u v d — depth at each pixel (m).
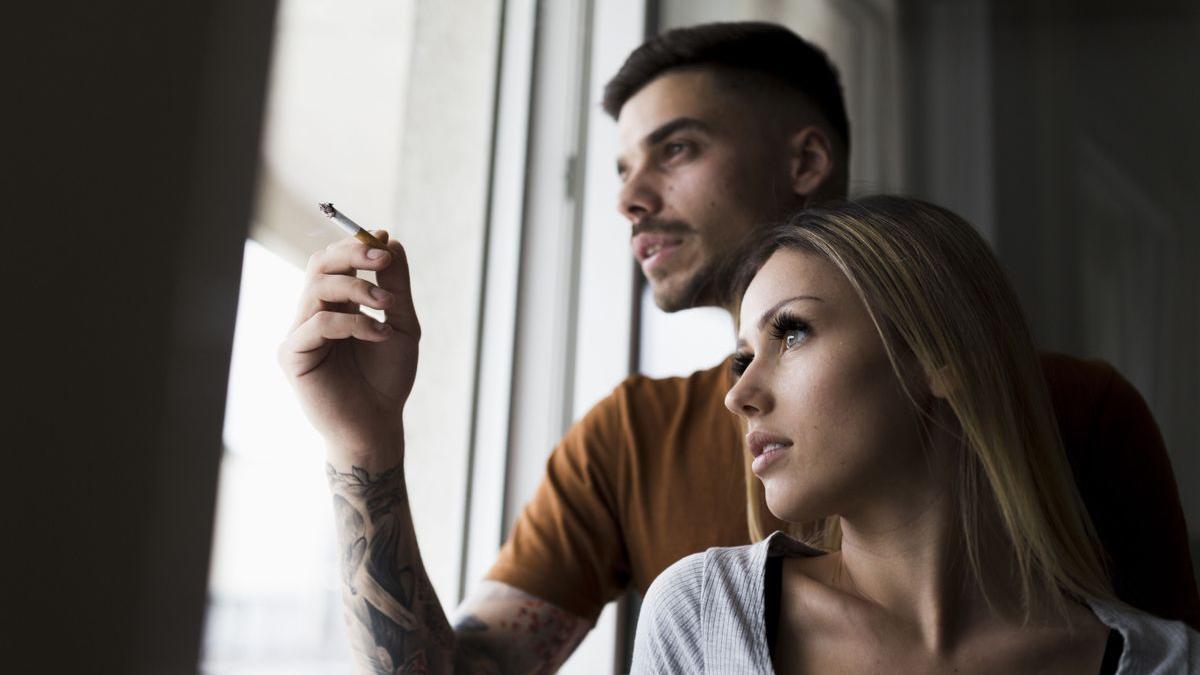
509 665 1.12
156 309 0.64
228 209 0.70
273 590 1.11
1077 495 0.88
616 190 1.89
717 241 1.25
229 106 0.70
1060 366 1.13
